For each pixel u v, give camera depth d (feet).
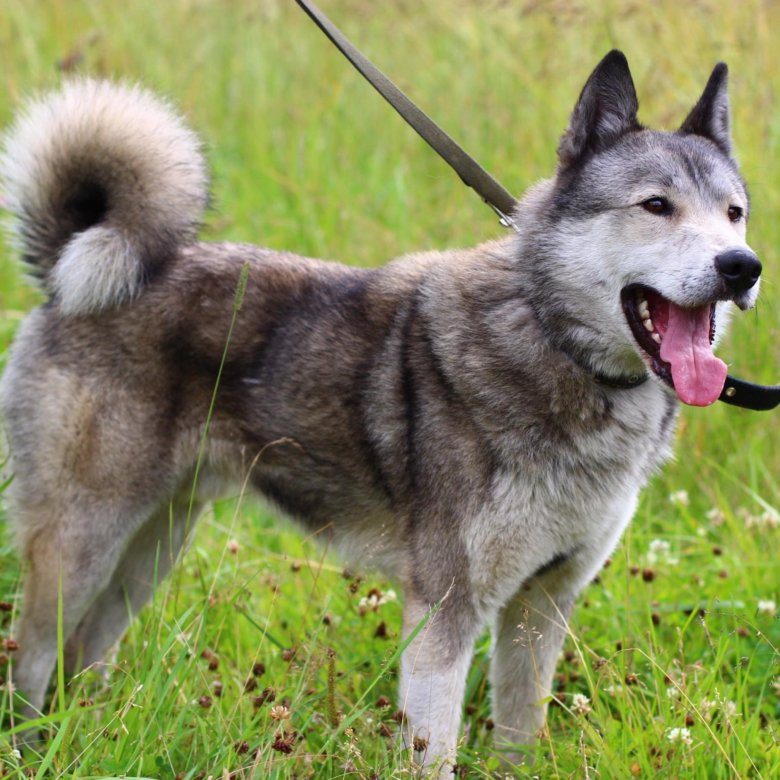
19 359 17.70
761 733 16.10
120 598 18.86
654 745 15.52
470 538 15.53
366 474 16.78
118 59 35.88
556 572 16.66
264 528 22.77
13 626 17.63
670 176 15.26
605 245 15.28
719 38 29.84
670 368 14.90
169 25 39.91
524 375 15.51
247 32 39.63
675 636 18.89
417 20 37.47
